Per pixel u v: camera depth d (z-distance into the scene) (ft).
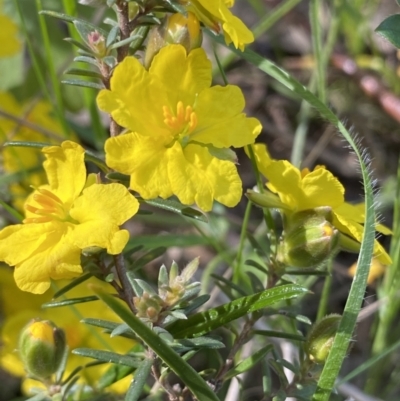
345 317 0.98
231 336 1.19
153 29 0.99
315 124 1.58
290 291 0.98
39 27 1.39
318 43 1.22
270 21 1.28
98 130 1.26
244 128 0.98
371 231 0.98
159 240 1.23
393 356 1.23
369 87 1.45
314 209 1.00
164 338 0.96
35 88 1.41
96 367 1.14
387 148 1.52
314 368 1.02
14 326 1.17
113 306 0.92
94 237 0.95
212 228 1.29
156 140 0.96
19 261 0.96
